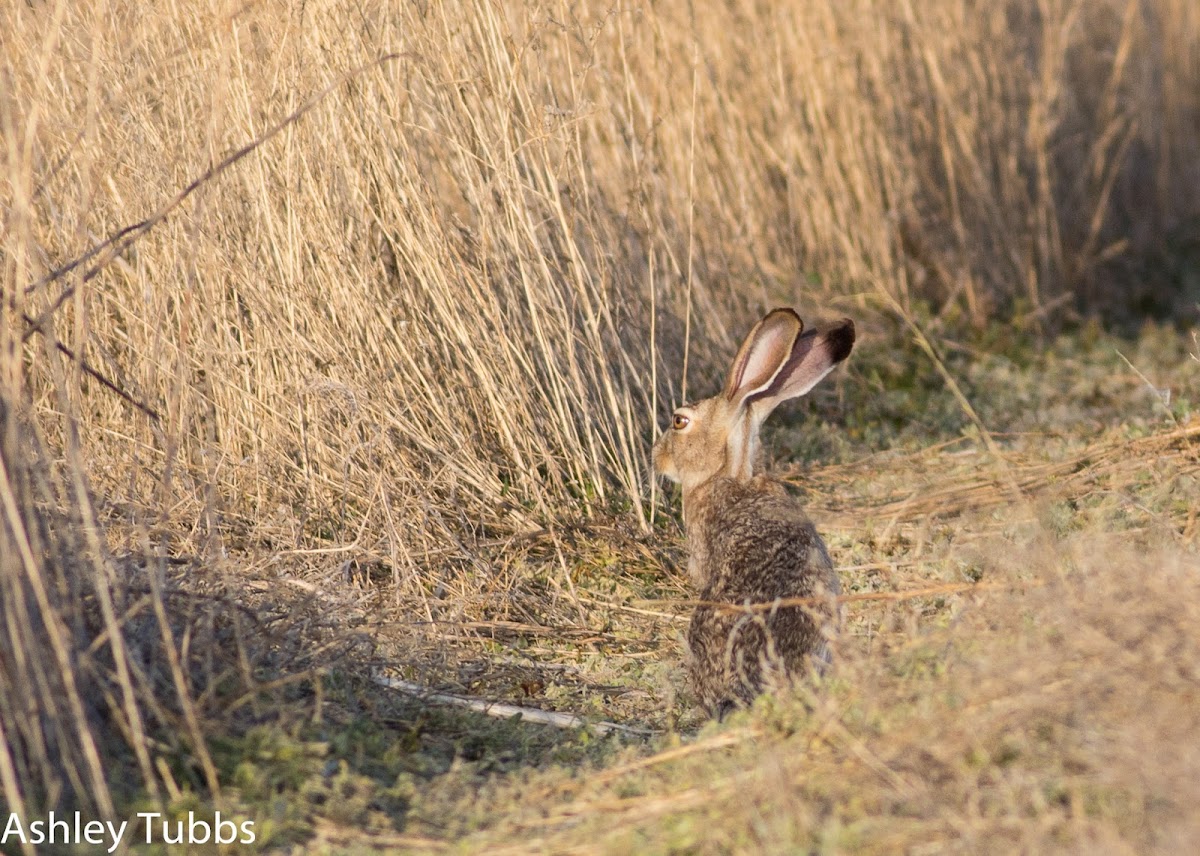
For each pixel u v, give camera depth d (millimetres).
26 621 6211
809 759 6340
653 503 10953
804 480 12172
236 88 10148
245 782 6621
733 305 14500
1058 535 9391
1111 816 5449
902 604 8820
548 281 11195
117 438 10047
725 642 7664
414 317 11102
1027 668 6312
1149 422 12352
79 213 9719
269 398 10578
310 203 10602
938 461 12312
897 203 17266
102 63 9789
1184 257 20609
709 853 5730
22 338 7023
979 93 18375
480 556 10234
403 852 6262
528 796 6867
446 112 11258
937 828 5559
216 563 8180
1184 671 6121
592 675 8945
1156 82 22125
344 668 8023
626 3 13859
